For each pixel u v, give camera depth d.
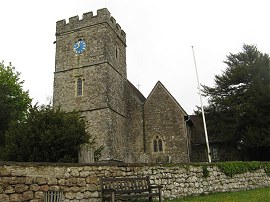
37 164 8.70
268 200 10.19
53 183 8.93
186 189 12.72
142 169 11.64
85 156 11.38
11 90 31.34
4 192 7.88
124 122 29.97
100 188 9.71
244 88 28.88
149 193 10.07
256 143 25.30
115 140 27.14
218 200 10.97
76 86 29.53
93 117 27.52
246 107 26.36
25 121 16.52
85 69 29.55
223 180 14.28
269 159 27.06
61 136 15.26
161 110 29.83
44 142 14.88
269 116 25.80
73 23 31.50
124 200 10.42
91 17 30.81
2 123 24.28
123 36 34.69
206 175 13.67
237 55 32.03
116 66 31.27
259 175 16.05
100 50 29.50
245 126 26.80
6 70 33.16
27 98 32.81
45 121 16.08
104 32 29.89
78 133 15.82
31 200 8.34
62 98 29.61
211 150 30.06
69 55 30.80
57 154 14.82
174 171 12.62
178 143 28.16
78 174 9.62
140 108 30.64
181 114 29.03
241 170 15.23
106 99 27.61
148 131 29.58
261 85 26.84
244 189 14.91
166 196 11.92
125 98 31.67
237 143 27.81
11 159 14.91
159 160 28.05
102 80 28.47
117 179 9.89
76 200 9.34
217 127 28.23
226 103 27.62
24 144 15.03
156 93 30.64
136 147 29.48
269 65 28.09
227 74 30.03
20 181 8.25
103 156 25.70
